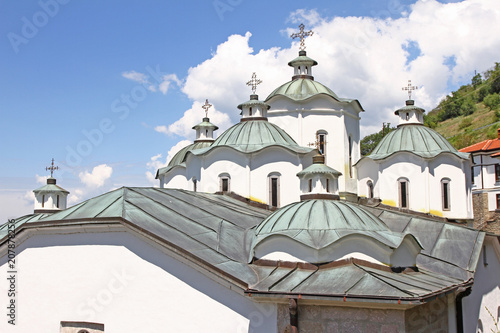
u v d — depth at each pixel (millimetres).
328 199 20766
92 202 19969
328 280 16422
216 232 19688
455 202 29969
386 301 14664
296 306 15766
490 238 26328
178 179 36781
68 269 18359
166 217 19328
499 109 78188
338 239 17281
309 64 32812
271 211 25266
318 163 21625
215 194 25797
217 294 16672
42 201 31703
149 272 17344
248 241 19875
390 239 18062
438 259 22953
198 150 27984
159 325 16984
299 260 17703
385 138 32250
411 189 29812
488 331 25734
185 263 16969
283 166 25828
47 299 18500
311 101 29984
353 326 15453
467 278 21516
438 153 29703
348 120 31047
